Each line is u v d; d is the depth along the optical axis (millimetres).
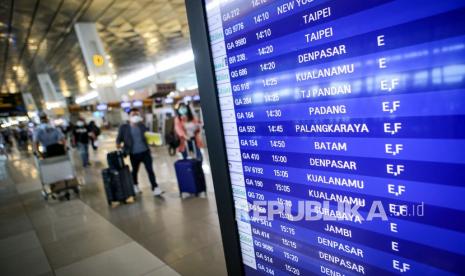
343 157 974
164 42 15547
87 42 10859
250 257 1397
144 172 8727
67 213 5797
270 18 1067
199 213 4812
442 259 810
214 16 1236
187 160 5746
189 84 29328
